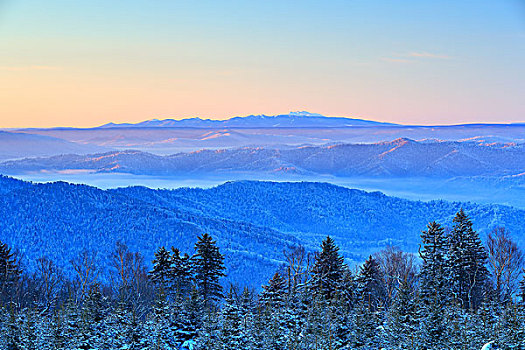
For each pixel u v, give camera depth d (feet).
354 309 190.49
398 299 192.13
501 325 172.04
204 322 183.42
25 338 169.78
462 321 175.52
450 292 228.02
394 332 174.19
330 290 226.17
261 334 171.12
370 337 178.60
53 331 171.83
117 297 223.10
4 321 180.75
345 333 179.83
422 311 180.55
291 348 164.86
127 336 176.24
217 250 233.35
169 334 179.93
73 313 181.98
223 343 169.07
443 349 162.09
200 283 230.07
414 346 162.30
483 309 187.42
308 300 199.72
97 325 183.42
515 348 158.20
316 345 164.25
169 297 223.10
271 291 217.77
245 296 201.46
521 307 180.65
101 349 172.76
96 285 206.69
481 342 164.96
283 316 181.88
